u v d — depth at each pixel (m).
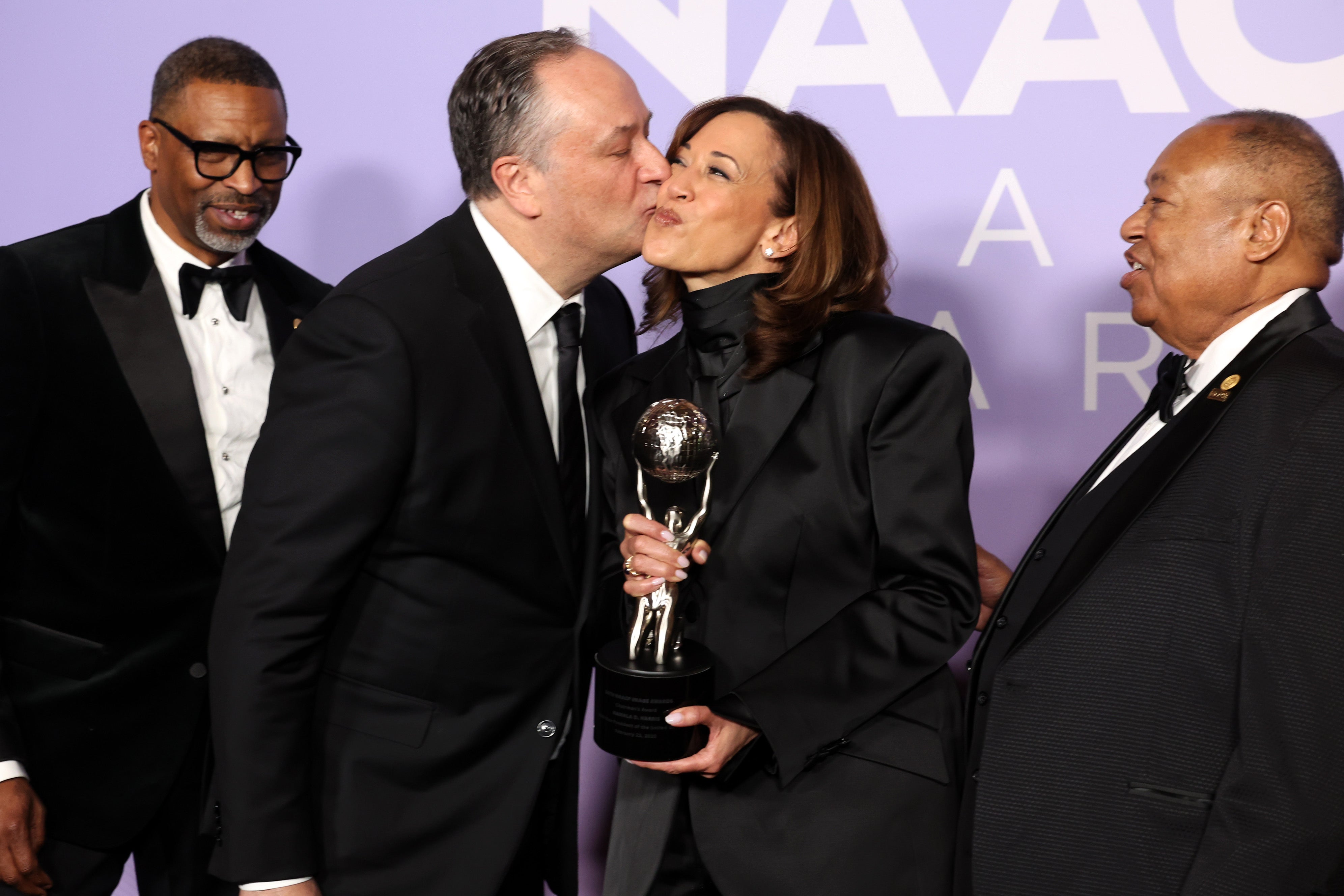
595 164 1.42
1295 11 2.29
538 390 1.44
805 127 1.52
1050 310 2.40
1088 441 2.41
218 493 1.81
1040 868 1.31
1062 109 2.37
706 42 2.46
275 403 1.35
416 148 2.55
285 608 1.28
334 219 2.58
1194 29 2.32
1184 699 1.23
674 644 1.32
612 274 2.55
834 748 1.37
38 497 1.71
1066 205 2.38
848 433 1.43
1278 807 1.12
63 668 1.71
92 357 1.71
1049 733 1.32
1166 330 1.46
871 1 2.41
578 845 1.93
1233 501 1.24
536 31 2.46
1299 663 1.13
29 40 2.60
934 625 1.37
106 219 1.85
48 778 1.71
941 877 1.39
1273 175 1.33
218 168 1.74
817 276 1.47
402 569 1.40
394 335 1.32
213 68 1.74
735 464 1.46
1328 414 1.19
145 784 1.72
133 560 1.71
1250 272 1.35
